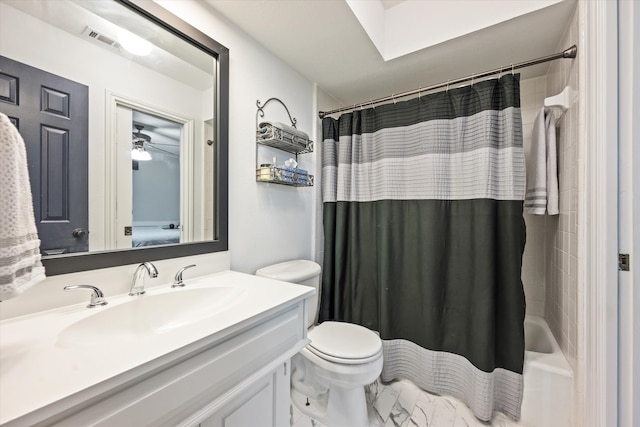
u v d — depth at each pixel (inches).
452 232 57.3
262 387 31.3
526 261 73.0
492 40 54.4
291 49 57.5
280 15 47.8
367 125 67.9
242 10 46.6
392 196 63.2
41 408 14.5
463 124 56.1
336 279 69.7
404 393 58.6
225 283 39.8
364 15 51.9
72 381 16.7
